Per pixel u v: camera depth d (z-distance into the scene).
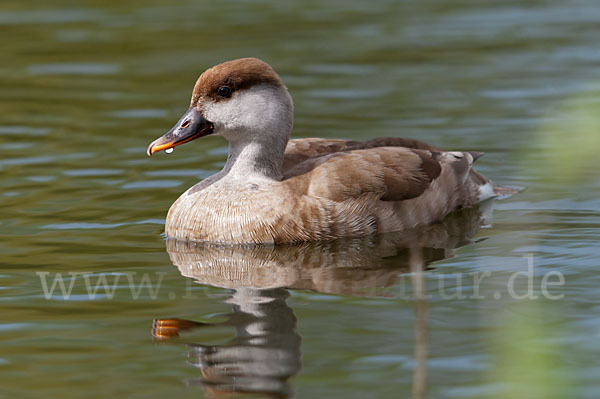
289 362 7.35
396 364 7.25
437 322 8.27
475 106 17.88
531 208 12.70
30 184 13.81
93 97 19.30
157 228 12.05
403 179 12.12
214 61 21.94
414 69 21.02
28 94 19.56
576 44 22.83
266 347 7.74
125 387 6.90
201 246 11.42
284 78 20.45
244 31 24.97
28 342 7.98
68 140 16.27
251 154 11.91
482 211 12.75
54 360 7.54
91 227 11.98
